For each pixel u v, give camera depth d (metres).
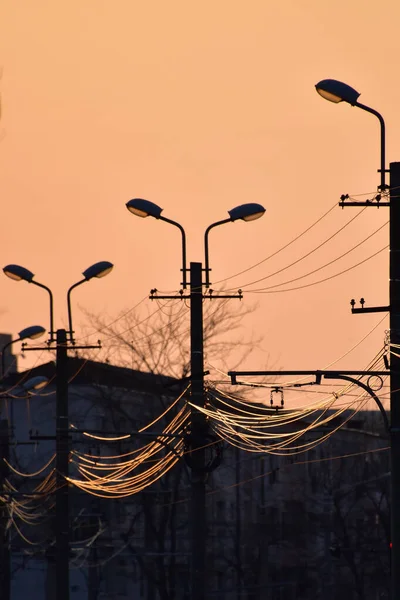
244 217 85.69
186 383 185.38
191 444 84.31
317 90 67.62
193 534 83.50
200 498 84.00
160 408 192.88
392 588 66.81
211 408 101.31
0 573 150.25
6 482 146.88
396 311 67.31
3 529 150.25
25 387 137.12
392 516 67.19
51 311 117.00
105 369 195.12
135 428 195.00
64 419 114.50
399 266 67.00
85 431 111.25
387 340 68.44
